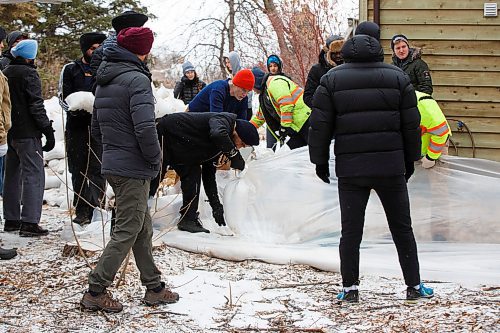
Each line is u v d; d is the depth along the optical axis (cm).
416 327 462
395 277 596
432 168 694
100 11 2777
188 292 550
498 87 845
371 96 504
